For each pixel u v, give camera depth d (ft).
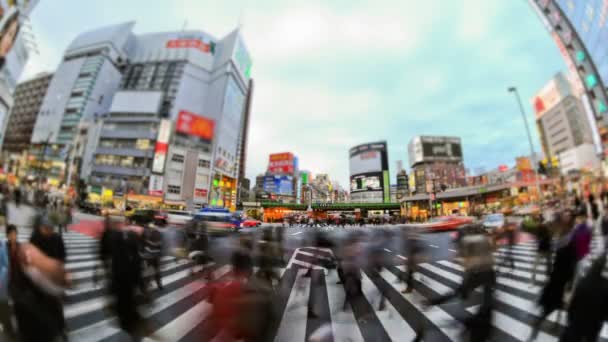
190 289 19.43
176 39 279.28
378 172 433.48
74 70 257.55
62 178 180.24
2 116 111.96
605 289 8.35
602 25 115.44
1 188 81.20
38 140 234.17
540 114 300.81
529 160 167.43
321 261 31.32
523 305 16.10
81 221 70.54
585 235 12.30
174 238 44.80
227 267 26.68
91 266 24.27
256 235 17.21
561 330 12.71
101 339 11.35
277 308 15.92
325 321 13.87
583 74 146.30
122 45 275.39
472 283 12.16
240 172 404.16
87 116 235.40
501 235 26.45
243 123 423.64
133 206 144.25
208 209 64.59
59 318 9.04
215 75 268.41
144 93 191.01
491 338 11.93
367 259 17.08
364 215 240.53
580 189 125.59
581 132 243.81
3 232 36.68
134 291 11.60
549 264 20.84
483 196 164.04
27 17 93.35
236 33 282.97
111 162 166.20
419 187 409.90
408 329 12.89
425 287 20.61
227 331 8.11
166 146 156.56
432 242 51.55
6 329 8.79
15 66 107.34
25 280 8.56
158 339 11.37
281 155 451.53
